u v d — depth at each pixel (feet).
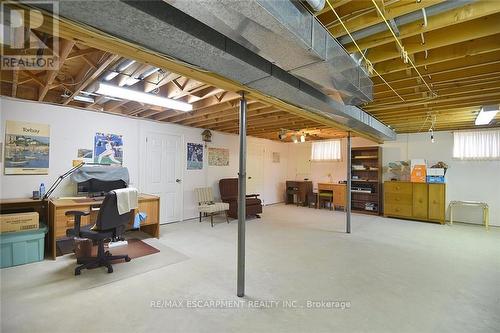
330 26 6.46
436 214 19.57
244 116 8.77
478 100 12.30
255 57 6.28
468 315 7.24
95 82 10.01
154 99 11.59
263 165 27.48
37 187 12.73
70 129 13.78
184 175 19.48
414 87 10.37
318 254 12.21
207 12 4.19
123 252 12.09
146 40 5.00
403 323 6.84
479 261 11.48
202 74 7.01
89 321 6.70
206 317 7.00
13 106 12.05
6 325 6.44
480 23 6.39
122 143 15.90
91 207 12.04
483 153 19.40
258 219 20.39
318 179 28.17
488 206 19.08
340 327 6.63
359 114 12.57
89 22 4.40
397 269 10.49
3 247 10.05
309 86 8.39
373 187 23.82
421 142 22.03
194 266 10.51
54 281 8.96
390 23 6.18
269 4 4.15
